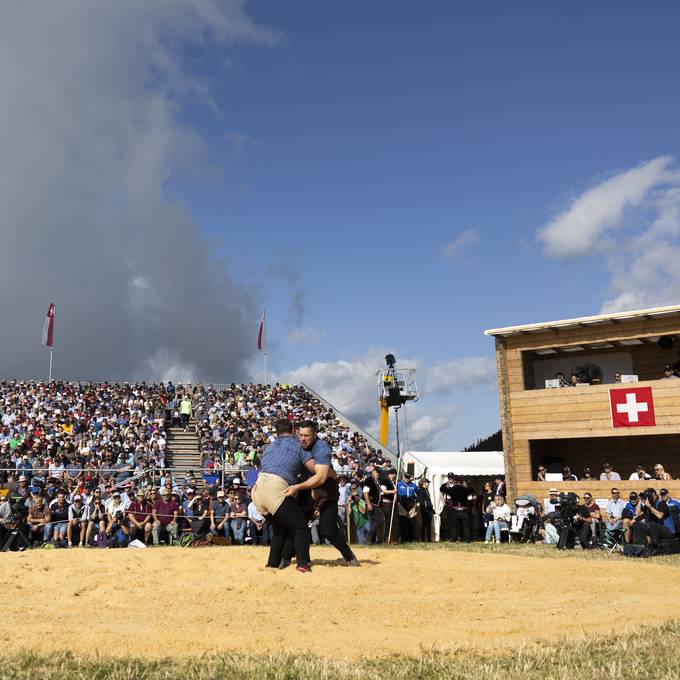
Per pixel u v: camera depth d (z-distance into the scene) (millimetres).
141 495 20094
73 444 33094
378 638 6191
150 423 39156
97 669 5078
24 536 18016
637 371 27844
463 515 22734
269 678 4961
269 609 7219
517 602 8086
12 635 5906
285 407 47656
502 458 28359
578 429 25641
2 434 35000
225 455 34312
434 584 8875
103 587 8273
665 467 27312
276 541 9422
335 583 8477
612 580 9711
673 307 24422
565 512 19500
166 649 5719
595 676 5215
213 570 9188
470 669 5316
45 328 49219
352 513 20781
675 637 6496
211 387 50938
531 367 28750
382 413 40562
